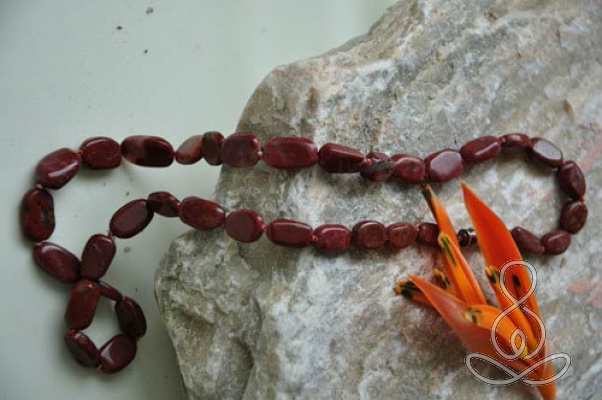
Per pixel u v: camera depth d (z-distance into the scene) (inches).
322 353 11.2
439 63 12.6
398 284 11.8
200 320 12.0
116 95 12.8
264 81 12.1
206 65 13.8
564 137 13.4
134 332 12.5
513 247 11.5
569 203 12.9
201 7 13.7
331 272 11.5
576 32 13.6
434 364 11.8
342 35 15.6
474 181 12.7
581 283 12.9
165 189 13.2
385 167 11.7
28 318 11.9
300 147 11.3
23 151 11.9
